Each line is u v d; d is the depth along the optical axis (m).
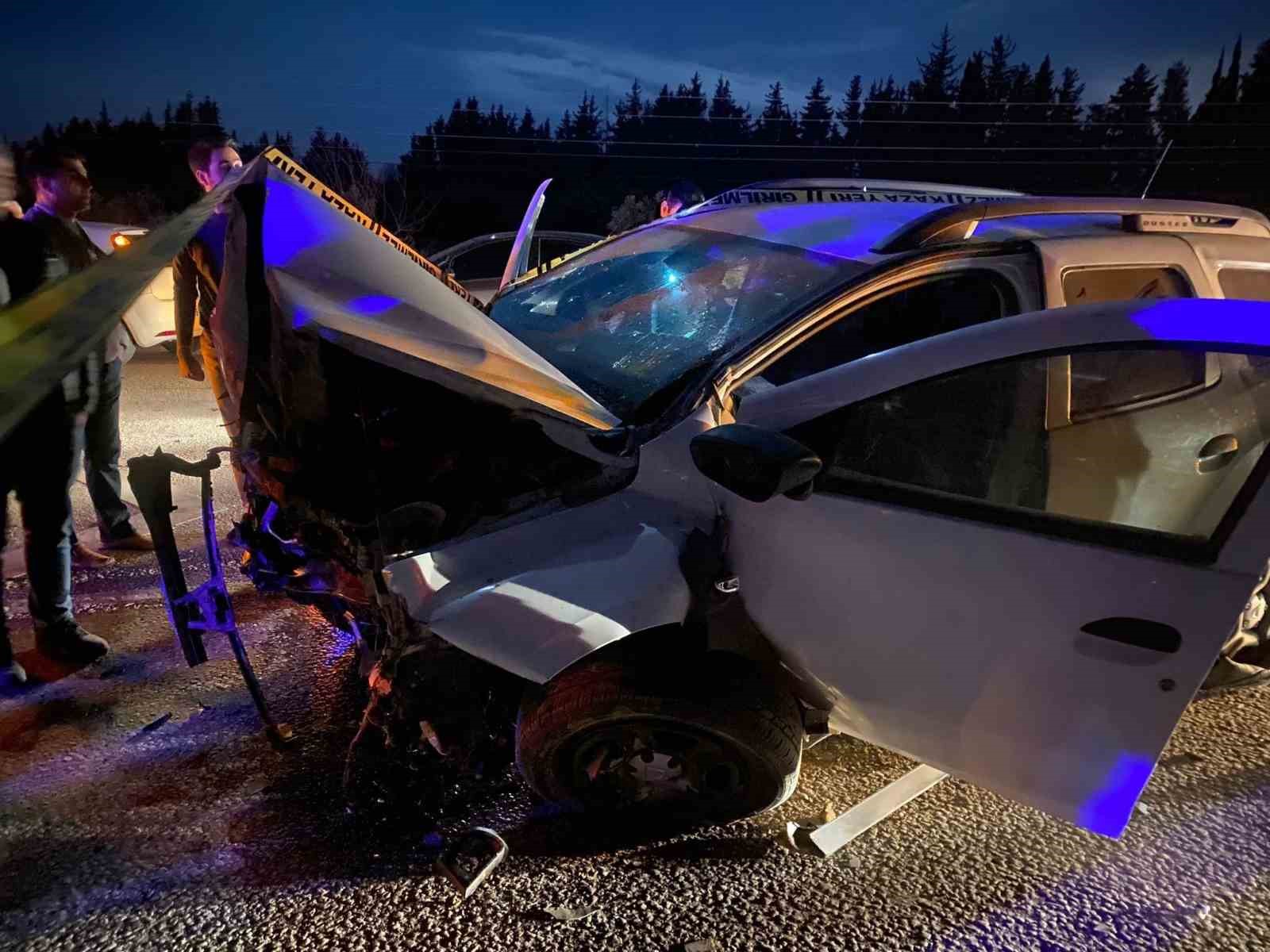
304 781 2.44
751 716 2.07
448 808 2.29
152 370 8.98
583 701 2.06
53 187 3.05
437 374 2.10
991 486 2.05
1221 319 1.81
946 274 2.53
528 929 1.97
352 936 1.93
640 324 2.98
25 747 2.55
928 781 2.44
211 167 3.76
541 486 2.29
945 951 1.96
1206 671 1.71
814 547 1.99
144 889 2.04
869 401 2.00
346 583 2.40
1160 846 2.31
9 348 1.13
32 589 2.91
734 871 2.17
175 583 2.39
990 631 1.88
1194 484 2.14
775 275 2.92
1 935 1.89
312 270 2.34
